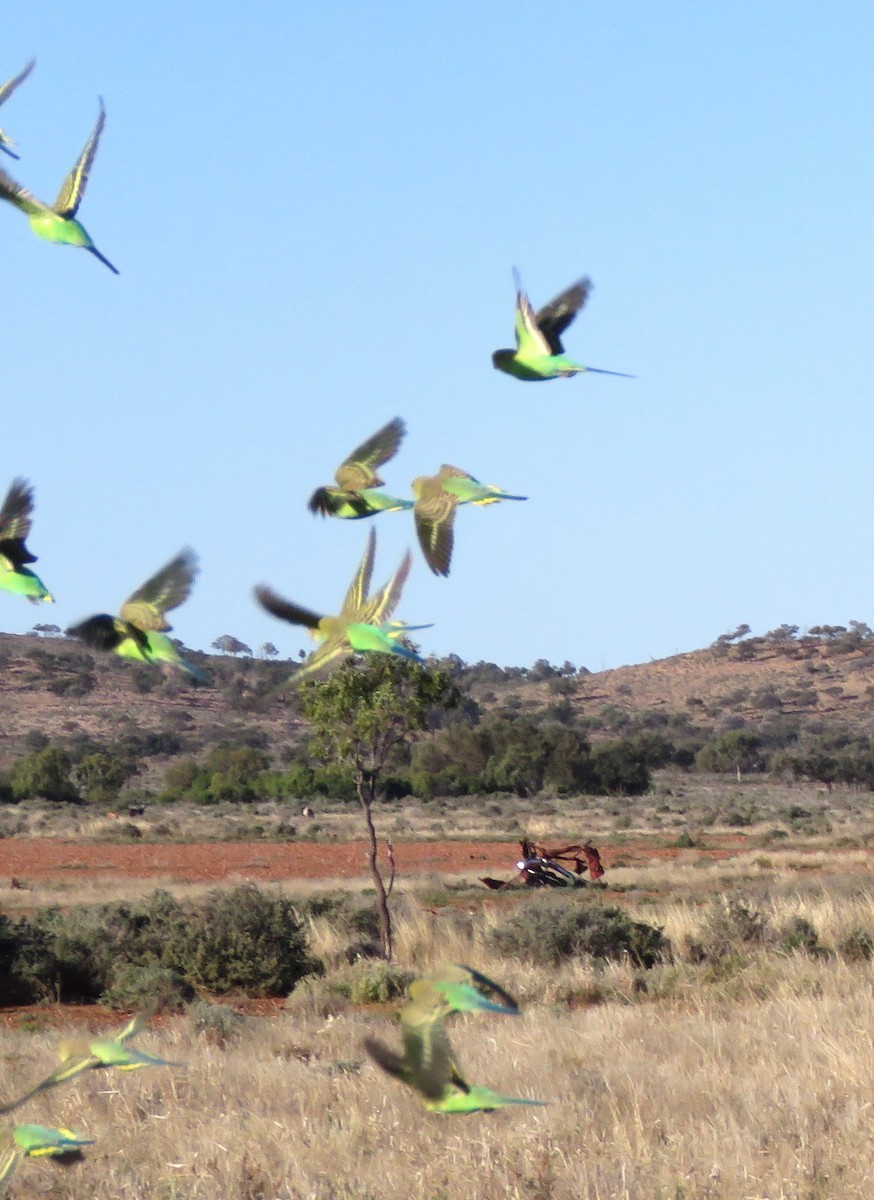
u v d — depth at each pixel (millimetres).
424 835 72438
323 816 88125
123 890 45000
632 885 45500
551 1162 11305
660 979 24031
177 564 4398
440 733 123188
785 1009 18453
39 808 93562
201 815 88375
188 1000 25547
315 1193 10828
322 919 31203
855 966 23250
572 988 23734
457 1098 3895
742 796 110000
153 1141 12883
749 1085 14070
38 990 26328
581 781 113125
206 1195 11016
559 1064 15812
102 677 162625
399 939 29906
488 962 26781
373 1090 14367
